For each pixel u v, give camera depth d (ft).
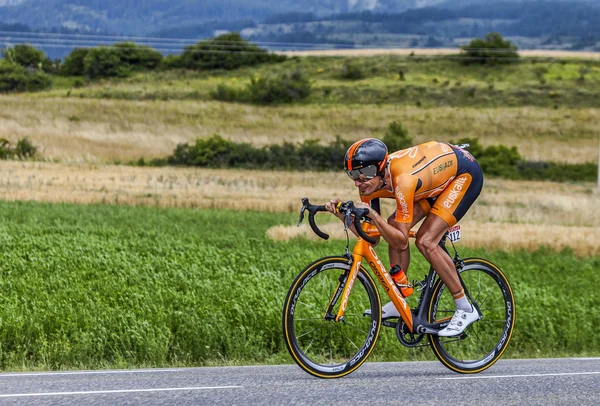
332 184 203.10
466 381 25.80
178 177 198.70
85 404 21.22
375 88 397.39
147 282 49.80
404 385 24.79
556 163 275.39
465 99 380.37
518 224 126.11
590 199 184.65
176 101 353.31
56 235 79.36
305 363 25.45
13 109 308.40
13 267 56.85
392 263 27.48
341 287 26.18
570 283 65.26
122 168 216.33
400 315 26.99
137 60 457.68
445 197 26.89
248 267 62.69
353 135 317.63
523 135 323.57
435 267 26.91
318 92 390.83
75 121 299.58
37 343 34.22
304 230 102.22
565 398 23.36
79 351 33.32
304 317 26.45
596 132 329.31
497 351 28.58
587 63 456.86
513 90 392.88
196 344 35.76
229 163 241.55
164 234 91.66
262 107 357.82
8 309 38.93
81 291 46.09
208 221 118.73
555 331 42.47
